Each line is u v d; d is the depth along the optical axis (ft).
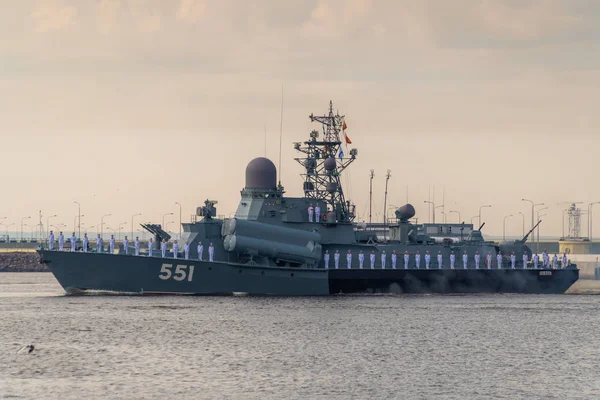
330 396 606.55
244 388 625.82
